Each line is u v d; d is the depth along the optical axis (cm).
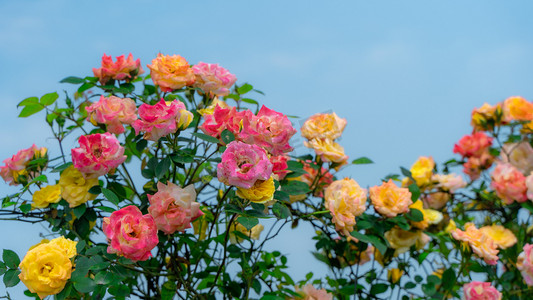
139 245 189
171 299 212
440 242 232
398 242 226
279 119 200
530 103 247
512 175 235
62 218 210
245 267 214
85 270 194
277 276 217
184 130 203
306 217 219
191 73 216
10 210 210
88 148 199
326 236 229
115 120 206
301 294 216
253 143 199
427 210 237
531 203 233
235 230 218
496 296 217
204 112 214
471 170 257
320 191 227
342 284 230
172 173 216
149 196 196
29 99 210
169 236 200
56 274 192
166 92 218
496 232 233
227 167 188
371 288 227
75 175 207
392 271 231
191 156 203
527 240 241
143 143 203
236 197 201
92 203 210
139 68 219
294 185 214
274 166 204
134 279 217
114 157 201
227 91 219
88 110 207
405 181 245
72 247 196
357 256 233
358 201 213
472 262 227
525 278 223
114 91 213
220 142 200
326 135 222
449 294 228
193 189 197
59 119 217
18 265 196
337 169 224
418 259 230
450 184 245
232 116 202
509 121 249
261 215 195
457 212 250
